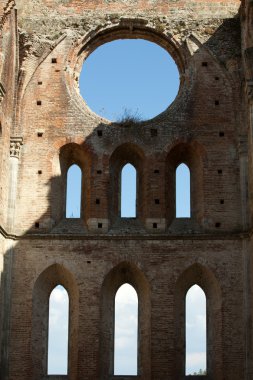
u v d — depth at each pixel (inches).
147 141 1683.1
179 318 1578.5
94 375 1531.7
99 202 1644.9
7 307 1558.8
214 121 1689.2
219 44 1755.7
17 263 1593.3
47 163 1674.5
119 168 1723.7
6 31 1632.6
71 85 1743.4
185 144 1681.8
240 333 1534.2
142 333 1582.2
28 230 1622.8
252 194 1558.8
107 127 1696.6
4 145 1621.6
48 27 1784.0
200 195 1651.1
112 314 1611.7
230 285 1565.0
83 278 1582.2
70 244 1603.1
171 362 1533.0
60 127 1697.8
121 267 1603.1
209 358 1568.7
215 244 1593.3
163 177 1657.2
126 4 1801.2
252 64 1574.8
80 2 1804.9
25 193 1652.3
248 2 1595.7
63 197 1702.8
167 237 1599.4
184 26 1781.5
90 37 1786.4
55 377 1565.0
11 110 1683.1
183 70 1768.0
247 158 1635.1
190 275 1601.9
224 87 1717.5
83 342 1549.0
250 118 1562.5
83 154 1695.4
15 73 1722.4
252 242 1536.7
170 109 1722.4
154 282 1576.0
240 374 1509.6
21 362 1537.9
